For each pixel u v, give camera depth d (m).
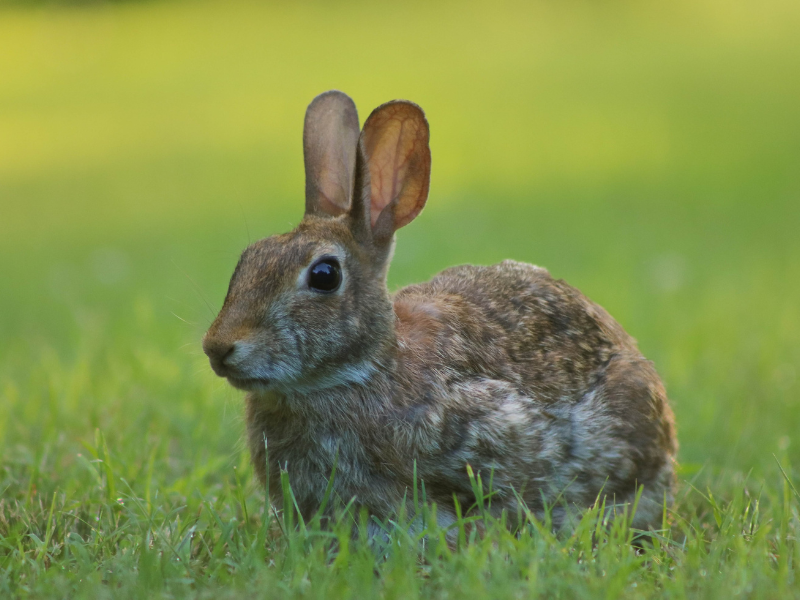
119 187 28.66
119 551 6.99
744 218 21.47
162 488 8.30
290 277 6.99
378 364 7.25
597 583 6.02
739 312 14.66
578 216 21.95
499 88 40.31
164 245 21.34
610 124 32.16
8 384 11.61
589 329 8.36
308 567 6.32
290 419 7.38
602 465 7.93
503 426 7.37
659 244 19.41
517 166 27.31
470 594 5.79
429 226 21.06
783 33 49.47
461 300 8.08
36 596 6.16
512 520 7.49
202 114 40.12
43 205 27.11
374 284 7.33
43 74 55.44
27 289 18.53
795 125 30.27
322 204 8.39
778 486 8.70
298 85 44.78
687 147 28.59
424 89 40.72
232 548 6.97
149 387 11.38
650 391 8.19
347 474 7.27
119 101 44.97
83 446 9.38
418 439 7.18
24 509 7.77
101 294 17.56
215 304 15.39
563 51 49.97
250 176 28.66
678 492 8.74
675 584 6.11
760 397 11.30
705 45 48.00
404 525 6.90
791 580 6.25
